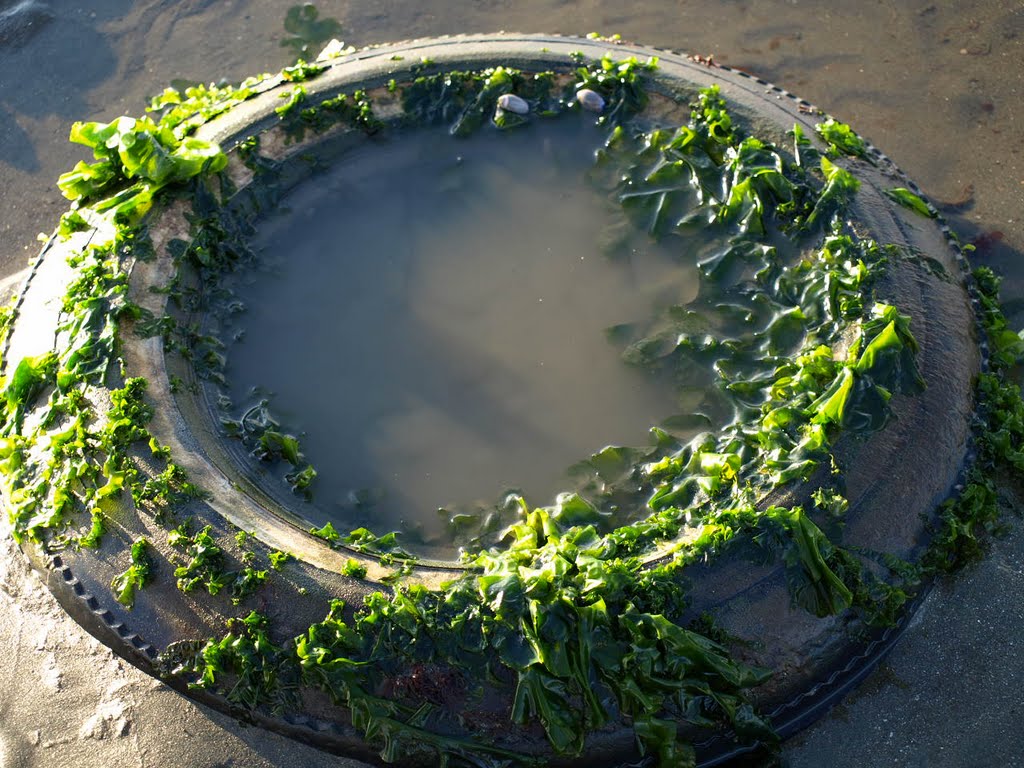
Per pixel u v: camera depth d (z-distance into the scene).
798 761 0.92
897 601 0.92
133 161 1.09
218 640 0.91
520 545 0.92
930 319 1.03
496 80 1.21
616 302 1.10
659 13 1.49
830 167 1.10
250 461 1.01
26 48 1.51
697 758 0.91
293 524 0.95
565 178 1.19
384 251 1.15
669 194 1.15
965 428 1.00
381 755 0.89
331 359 1.08
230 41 1.50
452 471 1.00
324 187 1.19
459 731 0.88
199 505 0.93
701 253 1.12
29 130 1.42
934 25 1.44
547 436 1.02
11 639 1.01
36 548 0.97
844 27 1.45
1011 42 1.41
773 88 1.20
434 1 1.53
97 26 1.53
